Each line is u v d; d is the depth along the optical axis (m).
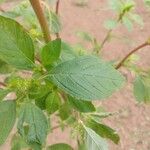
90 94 0.17
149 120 0.84
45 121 0.19
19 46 0.19
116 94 0.87
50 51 0.19
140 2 1.12
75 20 1.09
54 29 0.29
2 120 0.18
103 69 0.18
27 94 0.20
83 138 0.24
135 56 0.38
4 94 0.20
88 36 0.44
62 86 0.18
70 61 0.18
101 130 0.27
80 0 1.14
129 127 0.82
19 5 0.31
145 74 0.37
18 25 0.18
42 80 0.21
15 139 0.36
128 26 0.38
